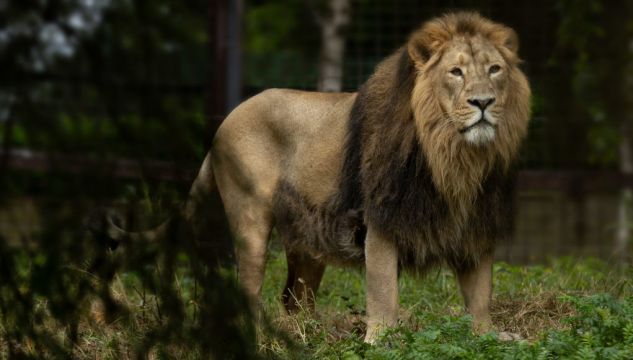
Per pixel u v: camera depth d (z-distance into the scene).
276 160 12.02
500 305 12.53
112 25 6.54
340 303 13.16
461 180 10.30
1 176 6.58
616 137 21.41
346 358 9.75
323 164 11.46
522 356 8.97
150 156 7.00
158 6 6.66
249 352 7.71
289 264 12.64
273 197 12.02
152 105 6.77
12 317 8.01
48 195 6.79
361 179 10.88
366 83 11.11
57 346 8.27
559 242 19.30
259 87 17.02
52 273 7.45
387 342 10.07
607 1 21.44
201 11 7.71
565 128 19.52
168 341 8.02
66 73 6.50
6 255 7.47
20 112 6.48
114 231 7.53
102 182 6.79
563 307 12.12
